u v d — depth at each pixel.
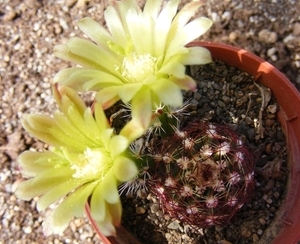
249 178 0.13
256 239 0.14
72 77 0.11
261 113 0.15
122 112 0.16
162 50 0.12
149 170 0.13
